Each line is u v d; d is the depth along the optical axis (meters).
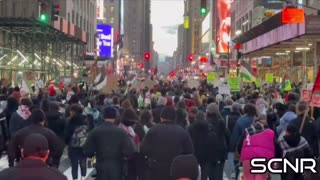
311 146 11.19
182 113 12.49
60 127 12.80
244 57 63.25
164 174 8.58
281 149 9.70
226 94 22.36
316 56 40.00
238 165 12.77
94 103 16.55
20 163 5.32
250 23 77.56
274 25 38.62
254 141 9.72
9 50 35.88
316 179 8.50
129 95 19.45
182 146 8.66
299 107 11.42
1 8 43.41
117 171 8.90
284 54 52.22
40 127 9.11
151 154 8.69
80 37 52.44
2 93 20.80
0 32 36.97
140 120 11.85
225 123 12.77
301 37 33.94
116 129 9.00
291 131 9.61
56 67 44.78
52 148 9.09
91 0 85.19
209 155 11.47
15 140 9.06
